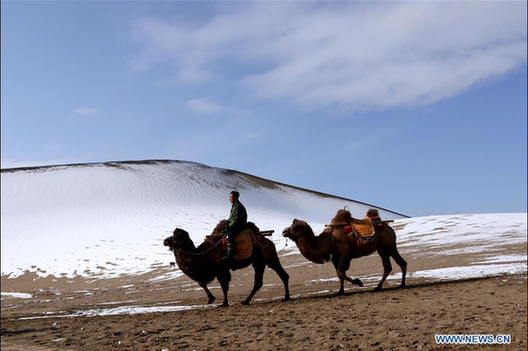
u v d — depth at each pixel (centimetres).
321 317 1004
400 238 3981
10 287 4012
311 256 1457
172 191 10062
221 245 1332
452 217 4969
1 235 6338
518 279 1574
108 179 10675
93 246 5381
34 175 11069
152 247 5088
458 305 1104
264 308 1219
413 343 738
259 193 12125
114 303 2117
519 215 4719
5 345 877
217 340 818
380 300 1243
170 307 1483
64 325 1114
